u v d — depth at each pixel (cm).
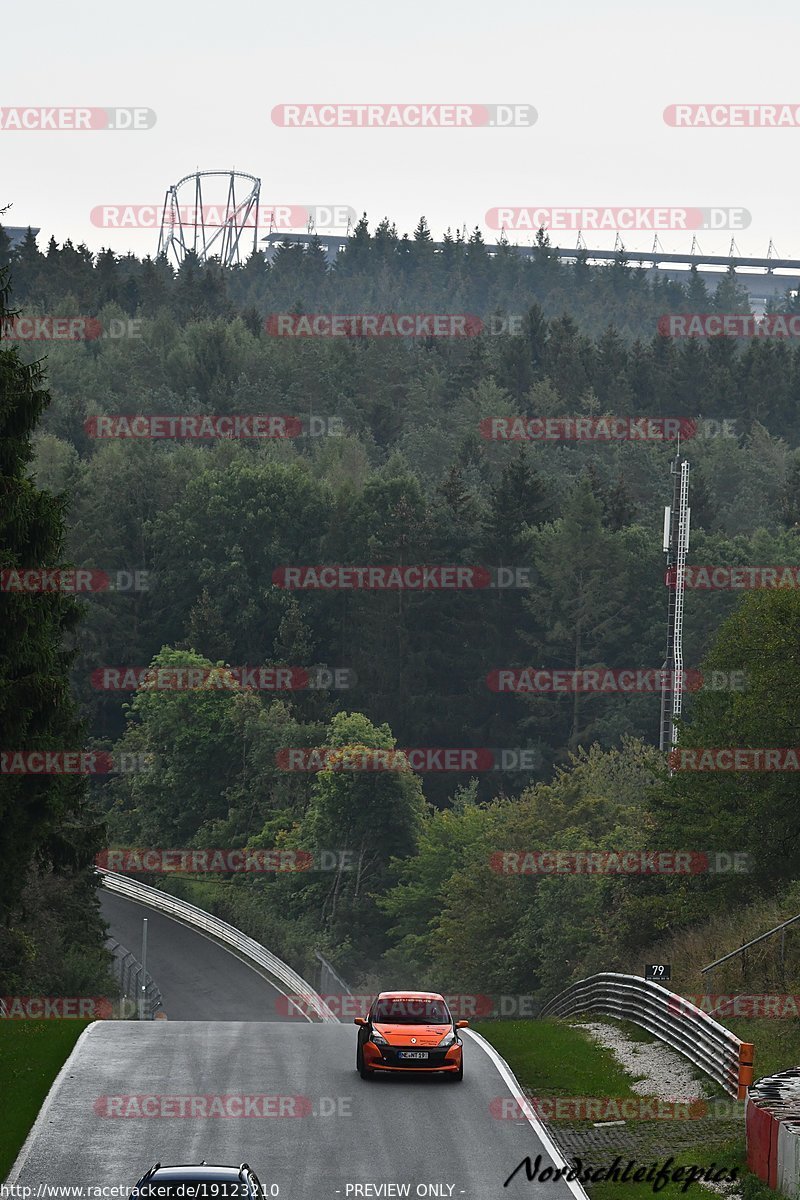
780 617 19962
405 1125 9675
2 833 13688
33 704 12431
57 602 13088
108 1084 10712
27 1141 9088
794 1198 7912
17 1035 12875
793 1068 10669
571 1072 11944
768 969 15238
